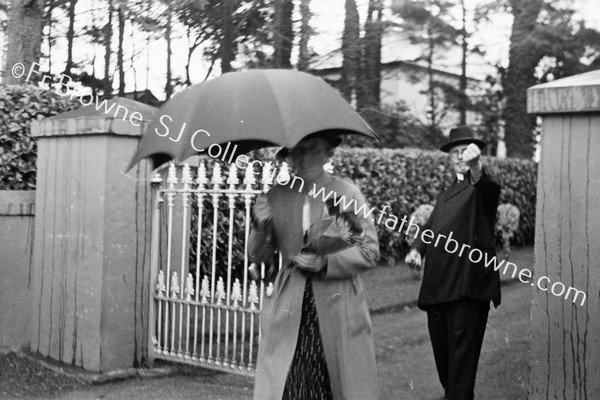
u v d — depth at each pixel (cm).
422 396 529
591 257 403
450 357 492
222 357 582
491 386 548
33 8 927
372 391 351
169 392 526
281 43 1054
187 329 575
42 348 606
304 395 350
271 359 352
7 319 632
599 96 394
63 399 509
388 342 707
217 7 974
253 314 540
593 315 402
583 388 405
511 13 1555
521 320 812
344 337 350
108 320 561
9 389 531
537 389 418
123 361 570
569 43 1577
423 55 1559
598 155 400
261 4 1030
